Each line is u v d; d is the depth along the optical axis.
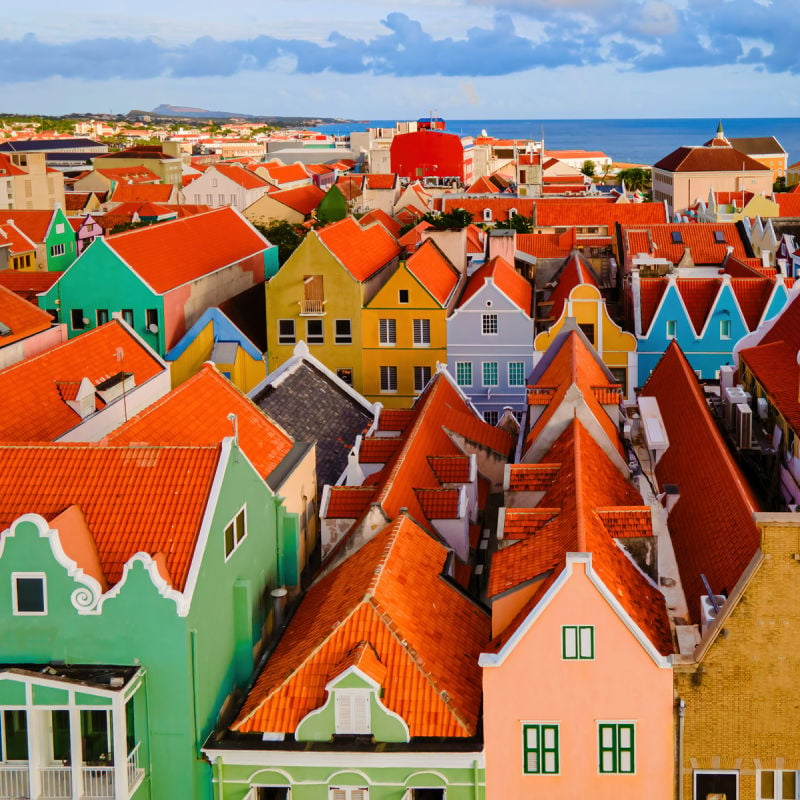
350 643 36.19
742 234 117.69
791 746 33.97
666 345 85.69
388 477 47.88
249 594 39.59
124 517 36.38
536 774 34.62
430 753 34.09
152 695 34.50
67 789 33.84
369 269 94.06
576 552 34.03
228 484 38.12
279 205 191.75
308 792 34.91
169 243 92.81
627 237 114.69
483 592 47.56
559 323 87.31
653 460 54.53
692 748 34.31
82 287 85.50
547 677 34.09
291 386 65.25
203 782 35.34
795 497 49.19
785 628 33.50
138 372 65.00
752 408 59.12
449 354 89.25
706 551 40.78
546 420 54.62
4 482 37.22
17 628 34.44
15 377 55.53
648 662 33.84
